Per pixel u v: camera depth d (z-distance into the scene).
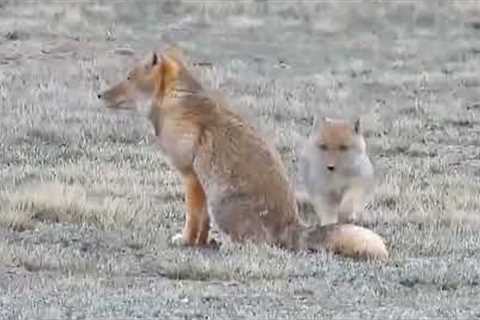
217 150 13.59
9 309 10.34
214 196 13.62
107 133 22.17
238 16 40.53
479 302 11.00
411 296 11.28
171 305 10.59
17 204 15.29
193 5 41.25
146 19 39.50
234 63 32.91
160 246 13.72
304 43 37.03
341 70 32.62
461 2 42.84
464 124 25.20
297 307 10.66
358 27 39.91
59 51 33.19
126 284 11.73
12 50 32.81
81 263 12.55
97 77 29.50
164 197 17.16
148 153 20.48
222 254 13.06
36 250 12.94
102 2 41.66
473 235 14.73
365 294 11.29
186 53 34.28
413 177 19.23
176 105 13.80
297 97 27.84
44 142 21.41
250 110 24.73
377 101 27.80
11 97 26.03
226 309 10.48
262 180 13.57
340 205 15.13
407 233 14.77
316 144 15.12
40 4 40.53
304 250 13.39
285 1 42.81
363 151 15.04
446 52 36.06
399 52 35.91
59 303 10.62
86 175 18.27
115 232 14.42
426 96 28.84
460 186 18.52
